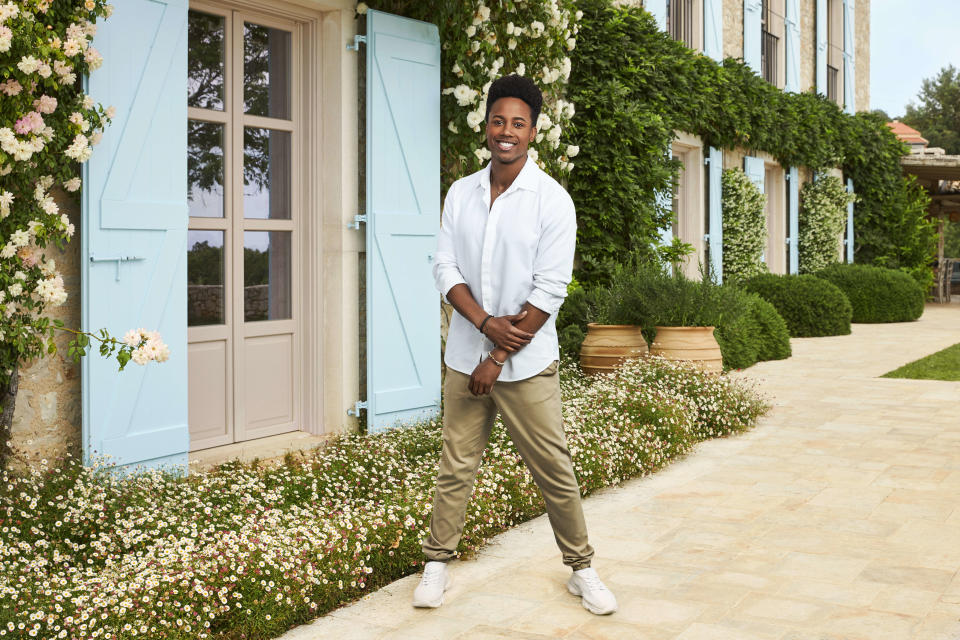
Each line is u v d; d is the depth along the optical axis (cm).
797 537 368
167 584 276
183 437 439
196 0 474
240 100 504
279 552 302
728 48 1206
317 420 543
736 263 1211
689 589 310
